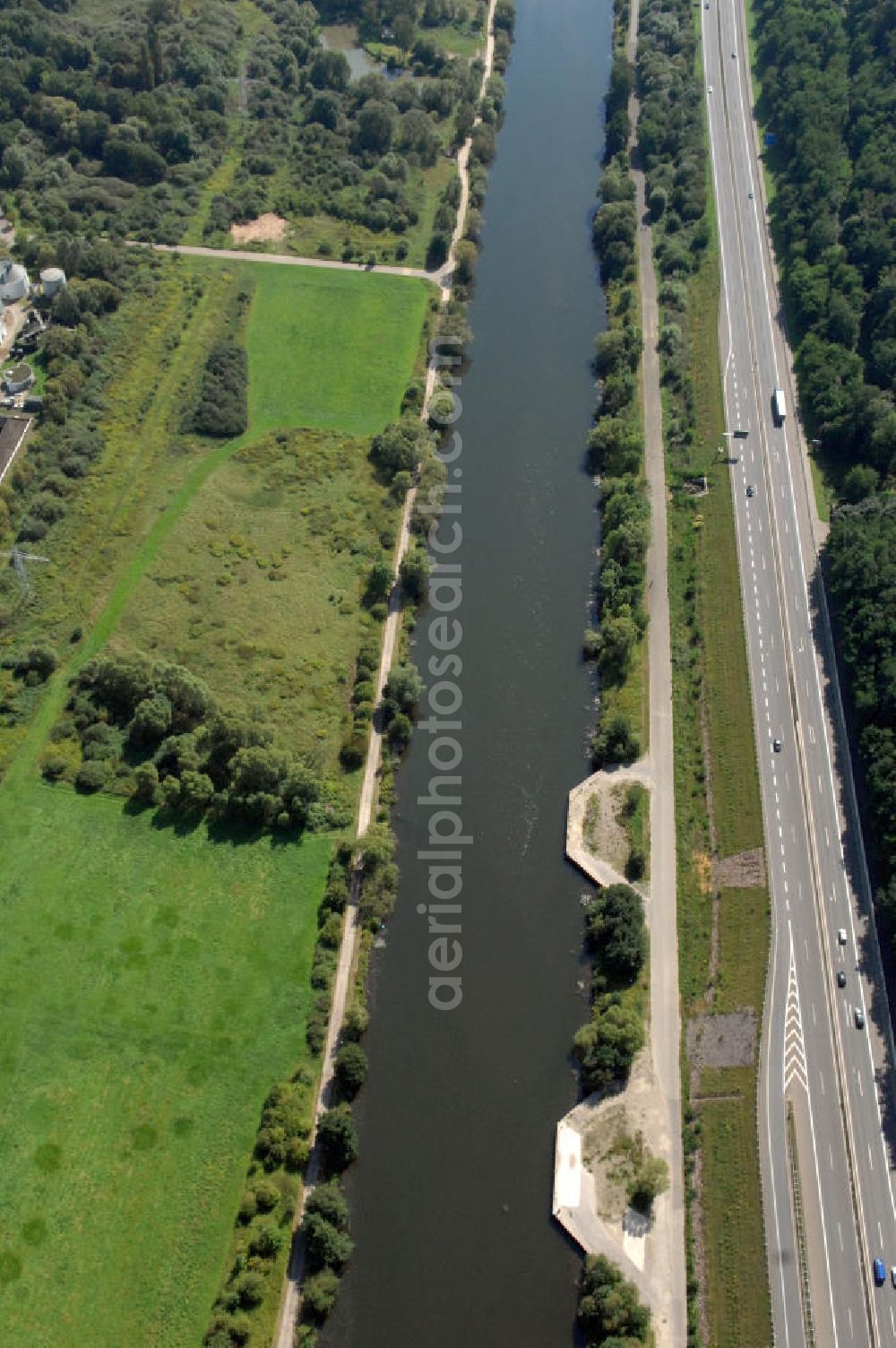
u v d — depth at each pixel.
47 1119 161.12
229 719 196.00
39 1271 149.12
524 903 188.00
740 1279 149.12
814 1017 171.88
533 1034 173.62
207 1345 142.75
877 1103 164.12
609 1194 157.00
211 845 190.12
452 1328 148.25
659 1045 170.25
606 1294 145.88
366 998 176.75
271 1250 150.62
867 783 195.62
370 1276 151.75
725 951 179.50
